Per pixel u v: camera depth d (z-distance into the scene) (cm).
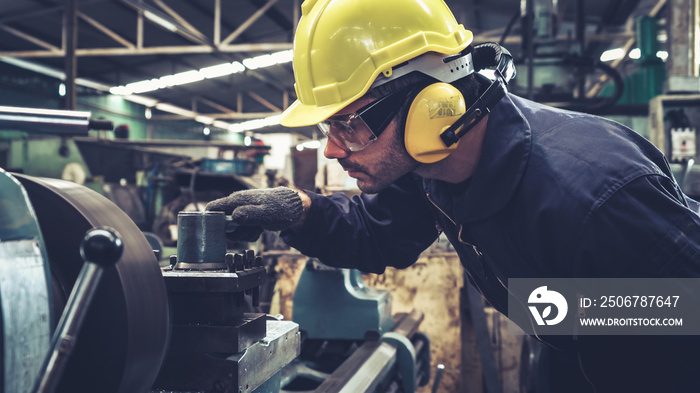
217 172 427
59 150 507
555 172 75
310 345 169
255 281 80
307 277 166
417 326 207
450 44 80
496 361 275
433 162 80
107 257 42
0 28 805
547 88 396
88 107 1212
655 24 505
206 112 1581
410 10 79
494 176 79
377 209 109
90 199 63
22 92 1037
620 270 71
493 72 85
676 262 68
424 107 76
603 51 941
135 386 59
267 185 416
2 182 50
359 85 78
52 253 60
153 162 608
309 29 83
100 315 56
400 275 277
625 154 74
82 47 1020
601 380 85
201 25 943
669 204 70
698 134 334
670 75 371
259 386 79
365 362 133
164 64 1122
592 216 70
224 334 71
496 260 86
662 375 78
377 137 79
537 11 405
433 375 270
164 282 67
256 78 1258
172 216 416
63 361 40
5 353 43
